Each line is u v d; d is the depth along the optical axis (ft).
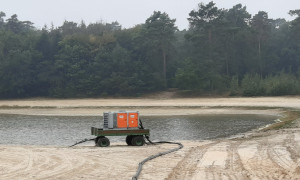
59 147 82.28
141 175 46.44
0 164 56.34
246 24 394.11
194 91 332.60
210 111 203.00
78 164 56.03
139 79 354.13
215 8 346.54
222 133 119.34
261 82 303.07
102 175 47.09
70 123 160.45
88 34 426.10
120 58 363.97
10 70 378.12
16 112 229.45
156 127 139.33
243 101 241.96
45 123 161.68
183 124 148.25
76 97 357.61
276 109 199.31
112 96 351.25
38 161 59.16
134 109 225.56
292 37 397.19
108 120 82.64
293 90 288.92
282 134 96.43
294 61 386.93
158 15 372.17
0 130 137.08
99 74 366.22
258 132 114.62
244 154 62.64
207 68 328.08
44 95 379.96
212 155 62.49
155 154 66.69
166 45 360.69
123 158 62.08
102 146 82.84
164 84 349.82
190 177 44.29
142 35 374.02
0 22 587.68
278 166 50.44
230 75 364.38
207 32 350.64
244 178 43.04
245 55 370.12
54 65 382.63
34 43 400.67
